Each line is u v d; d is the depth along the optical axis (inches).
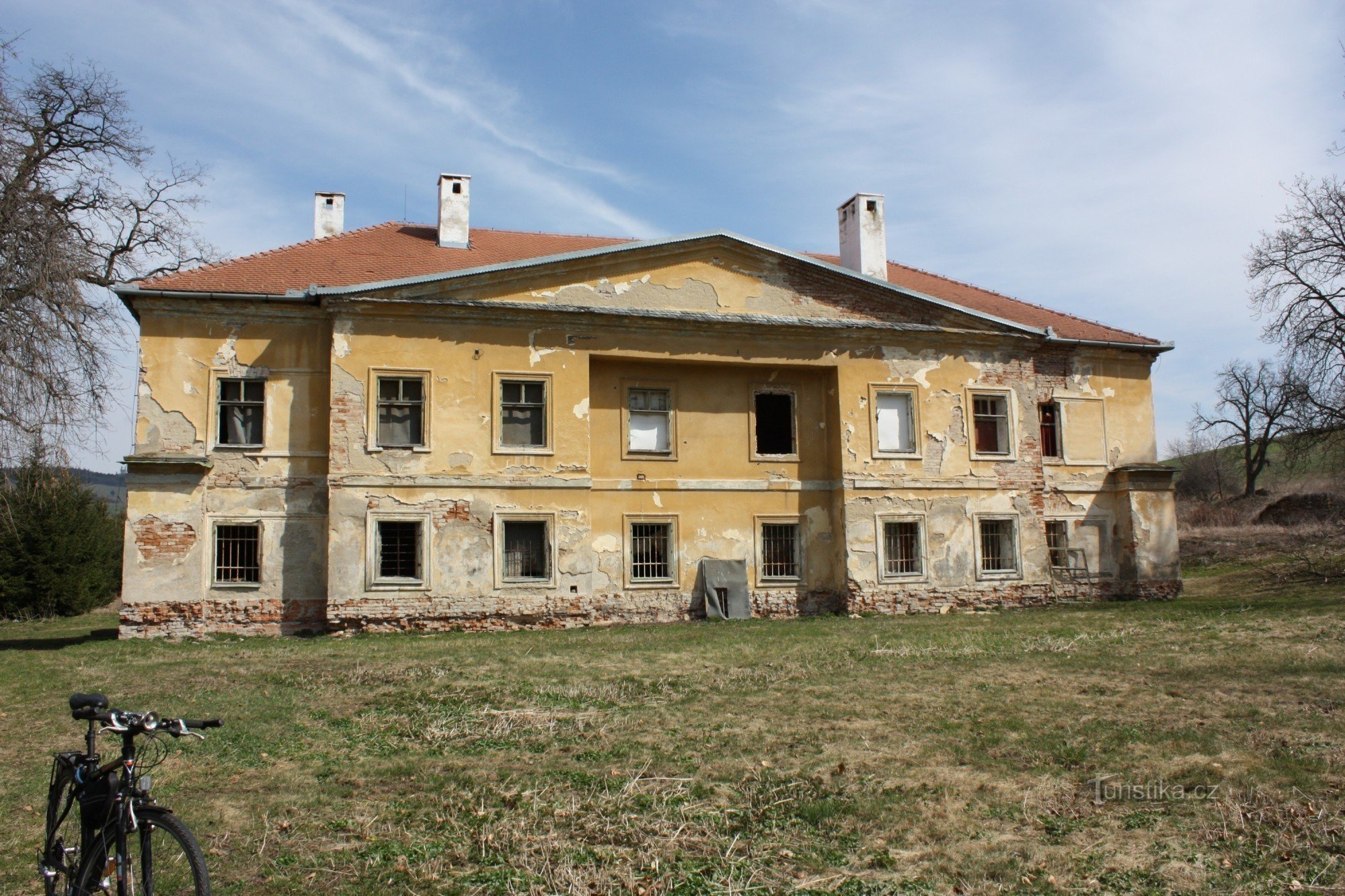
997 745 371.2
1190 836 278.7
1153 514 1076.5
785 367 953.5
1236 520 1924.2
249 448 824.9
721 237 919.0
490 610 833.5
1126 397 1117.1
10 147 781.3
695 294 916.6
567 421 870.4
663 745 379.6
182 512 807.7
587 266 885.8
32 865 264.1
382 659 627.2
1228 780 322.3
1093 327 1141.7
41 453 755.4
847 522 944.9
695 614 914.1
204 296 814.5
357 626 802.2
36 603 1212.5
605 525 899.4
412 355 837.2
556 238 1077.8
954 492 983.6
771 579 943.0
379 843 280.8
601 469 905.5
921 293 975.0
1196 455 2942.9
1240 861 261.4
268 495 825.5
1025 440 1018.7
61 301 769.6
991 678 508.4
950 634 717.3
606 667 571.8
